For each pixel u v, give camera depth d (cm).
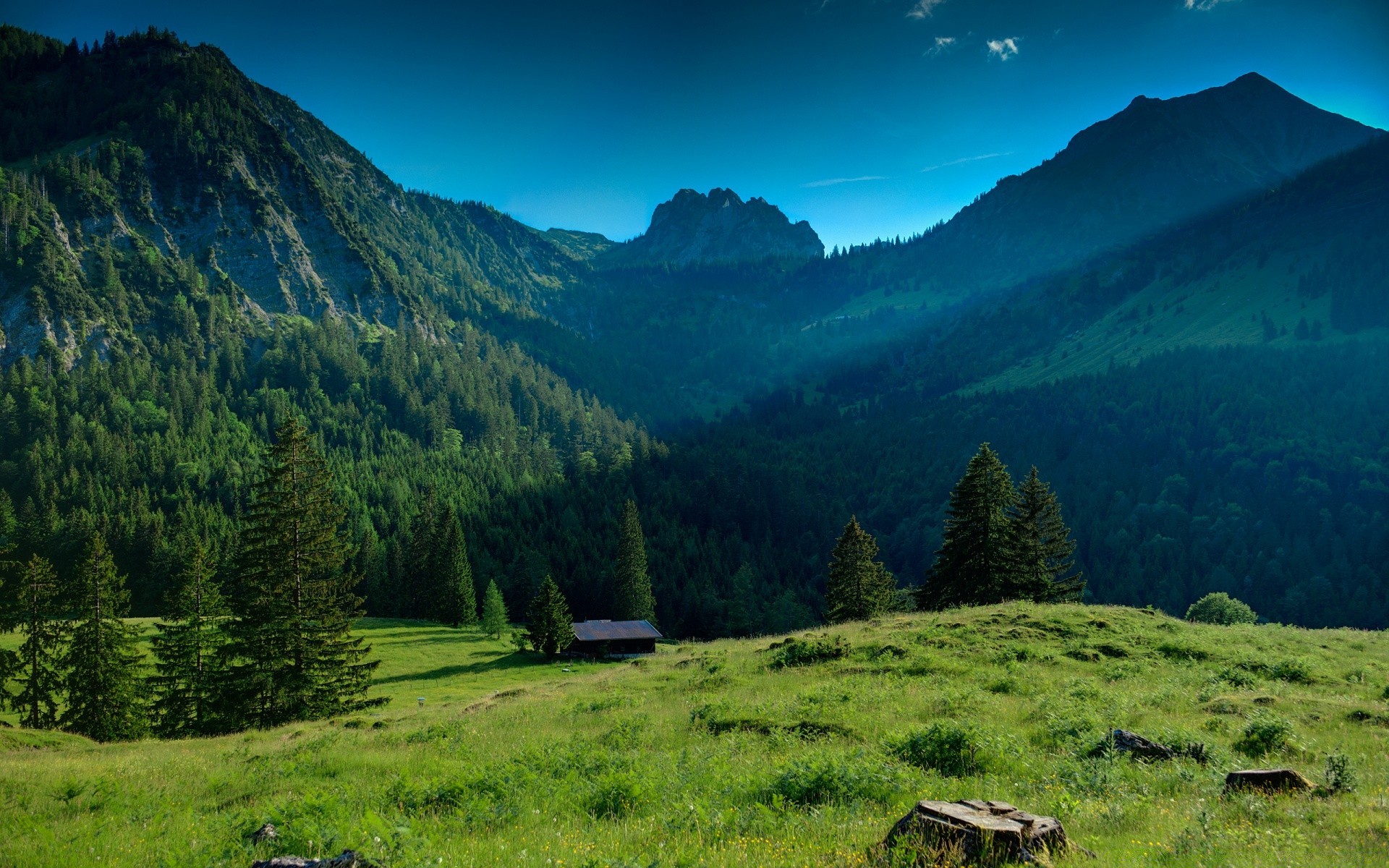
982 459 5606
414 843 991
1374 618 13262
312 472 4328
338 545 4338
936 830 870
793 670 3147
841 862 875
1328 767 1238
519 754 1825
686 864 898
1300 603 13638
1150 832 997
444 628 9869
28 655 4628
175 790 1870
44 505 13462
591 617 13850
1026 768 1462
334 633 4175
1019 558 5538
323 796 1425
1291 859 838
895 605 7506
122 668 4594
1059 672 2792
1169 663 2892
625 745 1995
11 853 1132
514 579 13575
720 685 3006
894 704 2250
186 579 4669
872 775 1318
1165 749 1533
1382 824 945
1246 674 2564
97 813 1600
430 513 14262
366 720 3466
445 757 2025
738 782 1355
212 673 4103
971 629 3497
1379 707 1941
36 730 3481
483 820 1225
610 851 1001
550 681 4419
